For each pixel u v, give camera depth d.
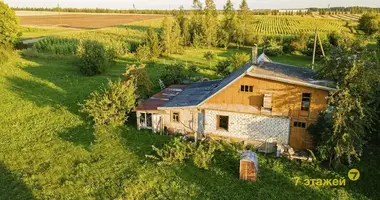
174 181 19.39
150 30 68.81
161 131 26.64
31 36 92.38
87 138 25.47
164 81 40.66
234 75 26.86
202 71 51.78
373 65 20.09
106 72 50.66
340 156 20.72
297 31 108.12
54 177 19.91
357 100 19.11
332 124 19.92
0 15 61.03
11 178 19.75
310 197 18.00
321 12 188.75
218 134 25.06
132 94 28.59
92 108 27.27
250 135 24.14
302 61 67.25
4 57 52.38
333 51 22.25
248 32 92.75
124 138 25.41
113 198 17.84
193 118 25.56
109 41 71.62
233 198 17.91
